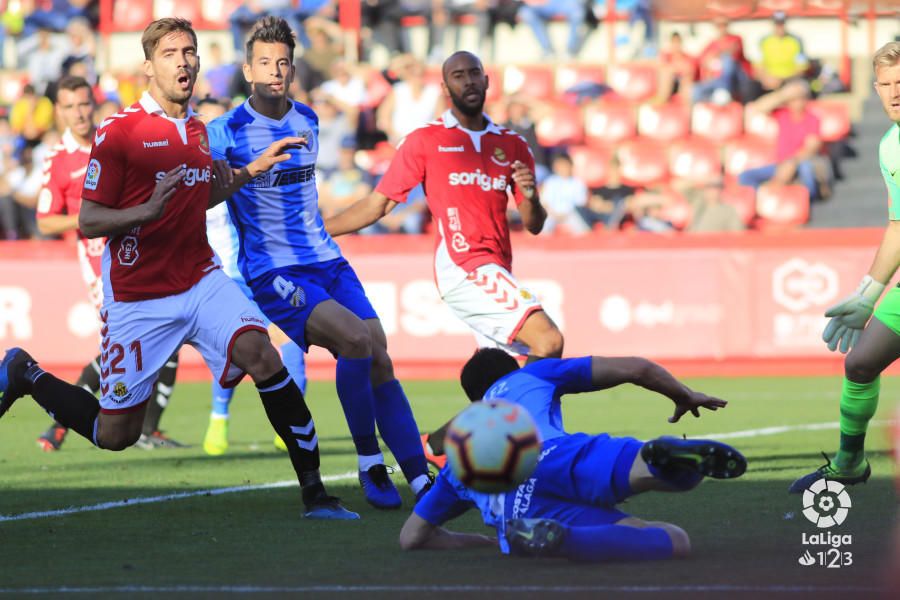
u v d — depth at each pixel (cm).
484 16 6425
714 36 6631
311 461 1881
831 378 4391
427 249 4538
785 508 1861
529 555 1424
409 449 2025
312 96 5900
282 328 2045
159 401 2962
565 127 6153
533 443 1373
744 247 4481
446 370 4541
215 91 5791
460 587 1308
